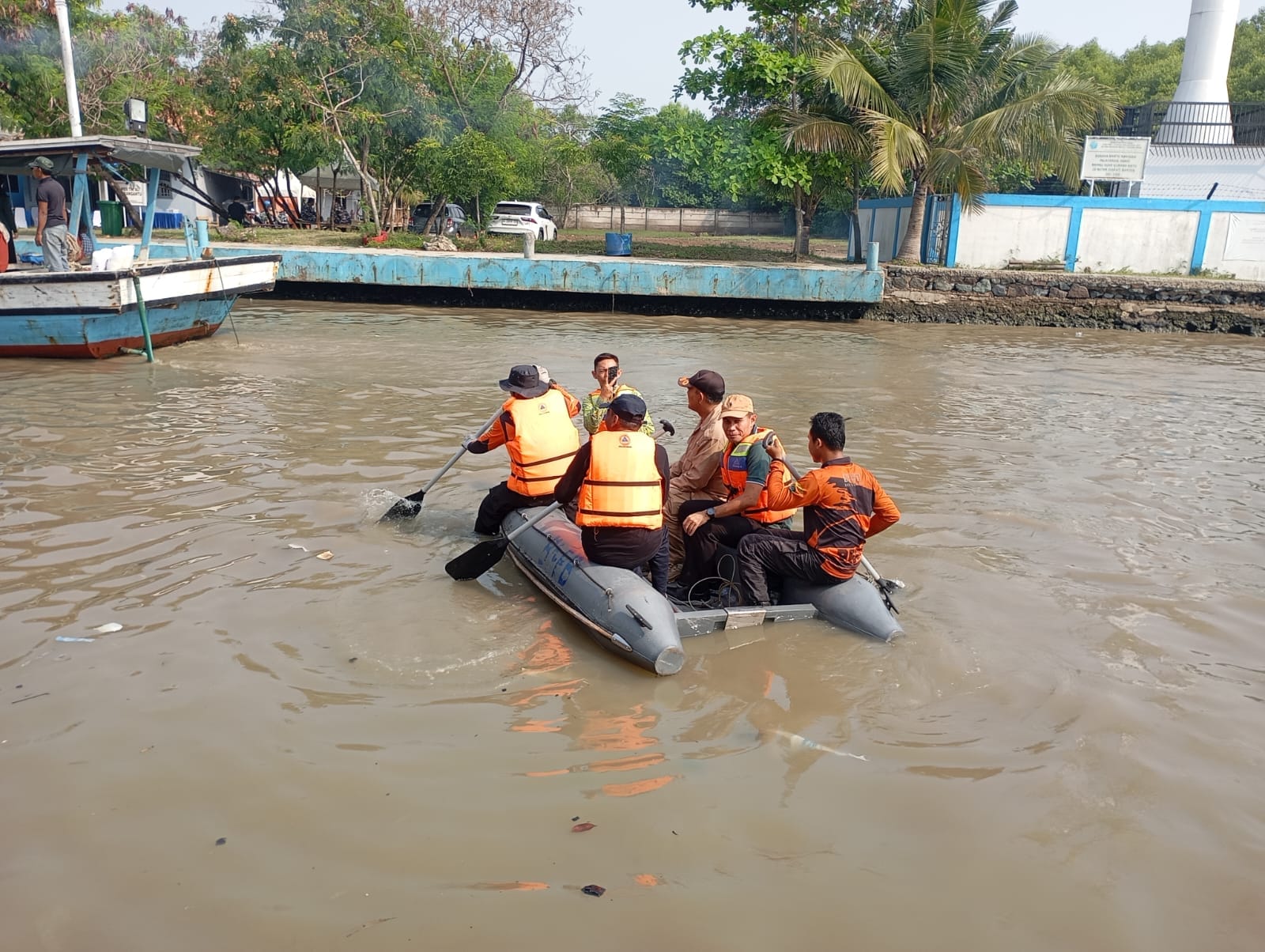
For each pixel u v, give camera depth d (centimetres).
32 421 847
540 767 352
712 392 540
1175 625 489
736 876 296
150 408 909
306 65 2455
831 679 427
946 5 1944
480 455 778
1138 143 2108
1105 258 2142
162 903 279
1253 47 4531
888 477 752
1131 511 679
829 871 300
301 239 2386
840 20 2444
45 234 1155
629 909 280
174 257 1911
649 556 481
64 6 1727
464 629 468
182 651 431
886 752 368
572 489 496
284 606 481
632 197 4534
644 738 375
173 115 2983
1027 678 428
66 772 340
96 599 481
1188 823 327
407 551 566
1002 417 1005
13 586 494
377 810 324
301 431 838
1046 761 364
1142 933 277
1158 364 1478
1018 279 2002
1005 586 534
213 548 555
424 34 2598
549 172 3522
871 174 1939
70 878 289
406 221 2922
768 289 1952
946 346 1614
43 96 2608
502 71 2977
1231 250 2105
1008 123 2000
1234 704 409
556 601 487
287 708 386
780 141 2211
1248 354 1641
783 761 361
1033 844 315
